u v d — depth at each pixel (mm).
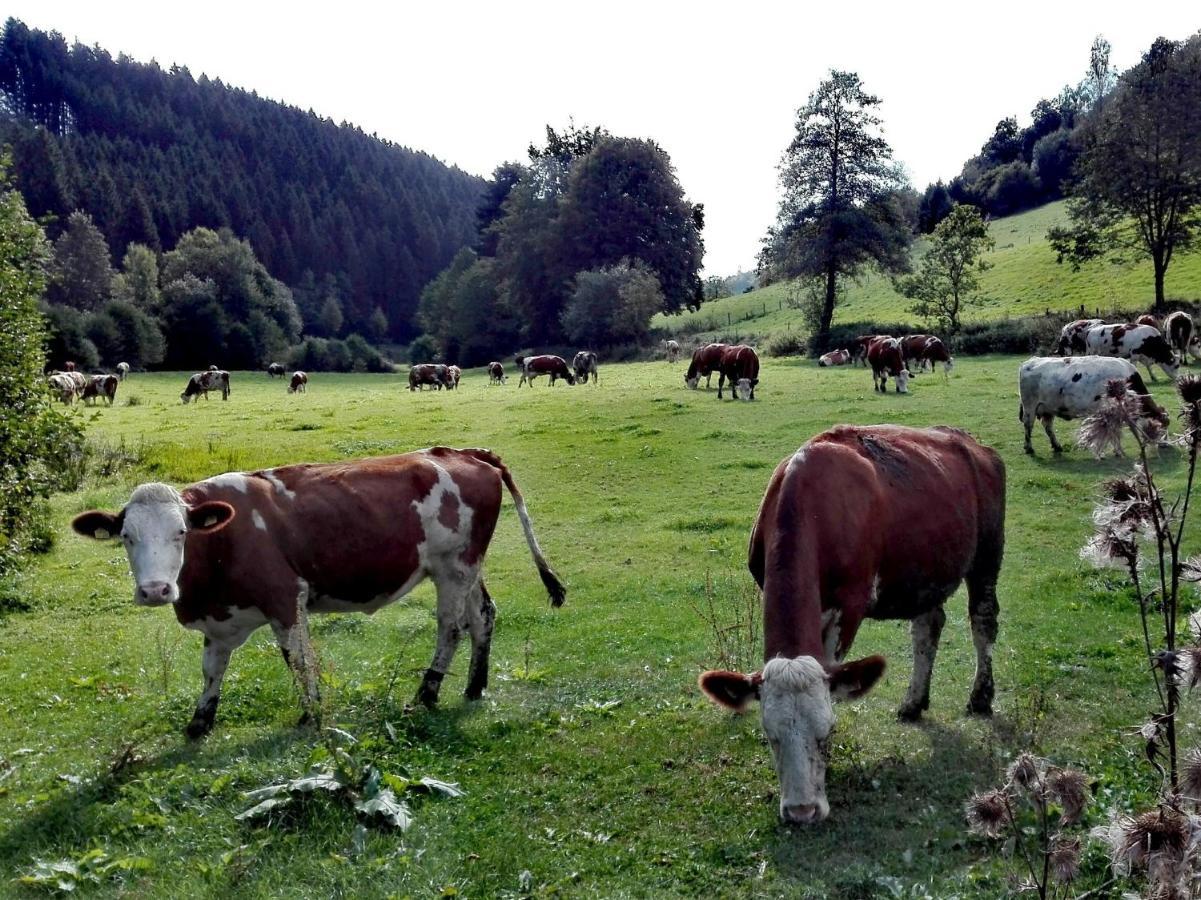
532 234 82375
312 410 35844
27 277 14977
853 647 9500
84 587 13461
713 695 5613
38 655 10383
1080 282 54875
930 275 49094
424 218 163250
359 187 169625
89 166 137625
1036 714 6875
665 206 78562
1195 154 44188
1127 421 3604
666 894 5203
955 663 8852
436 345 97562
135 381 67500
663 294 76500
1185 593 10016
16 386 14320
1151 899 2854
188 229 135625
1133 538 3615
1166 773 3387
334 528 7801
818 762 5262
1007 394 25828
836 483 6445
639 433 24000
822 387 31688
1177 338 29281
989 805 3406
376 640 10656
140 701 8609
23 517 14836
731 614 10797
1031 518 14188
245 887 5203
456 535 8430
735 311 80750
